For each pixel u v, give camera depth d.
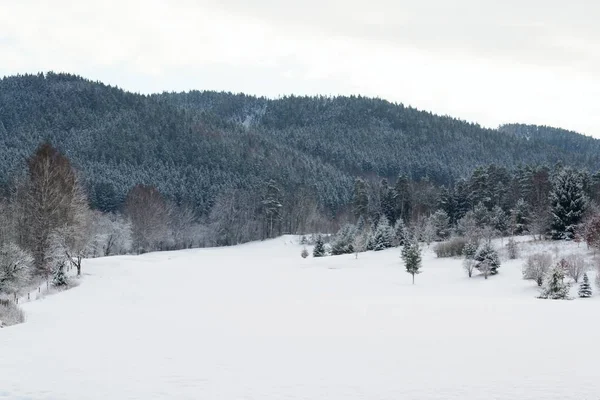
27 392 12.16
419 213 111.06
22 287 44.25
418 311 28.27
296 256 96.44
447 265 66.62
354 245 86.75
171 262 78.38
